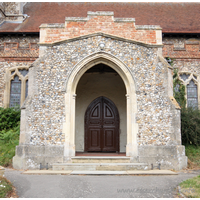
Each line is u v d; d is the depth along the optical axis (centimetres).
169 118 890
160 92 910
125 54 933
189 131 1045
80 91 1260
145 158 862
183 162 860
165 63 923
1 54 1299
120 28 956
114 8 1591
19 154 854
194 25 1430
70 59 930
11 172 777
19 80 1319
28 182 636
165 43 1348
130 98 913
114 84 1261
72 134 901
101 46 929
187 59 1297
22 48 1299
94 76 1269
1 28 1391
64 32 953
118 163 848
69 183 627
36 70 923
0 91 1285
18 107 1276
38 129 884
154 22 1458
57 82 915
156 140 877
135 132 883
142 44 937
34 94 909
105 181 653
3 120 1156
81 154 1051
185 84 1298
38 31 1334
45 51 937
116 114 1246
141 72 922
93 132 1235
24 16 1510
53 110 897
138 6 1627
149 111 896
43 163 854
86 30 955
